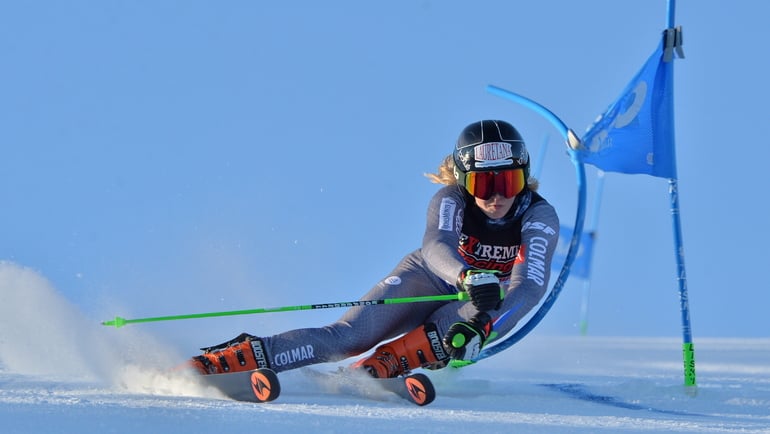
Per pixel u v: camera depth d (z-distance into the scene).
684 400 16.52
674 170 19.94
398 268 17.84
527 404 14.98
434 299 15.35
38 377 15.50
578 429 11.02
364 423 10.66
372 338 16.81
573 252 19.42
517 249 17.88
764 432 11.46
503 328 15.93
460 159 17.12
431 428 10.53
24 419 9.90
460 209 17.22
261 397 13.27
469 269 14.99
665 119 20.17
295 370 16.58
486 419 11.84
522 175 16.98
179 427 9.80
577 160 20.06
